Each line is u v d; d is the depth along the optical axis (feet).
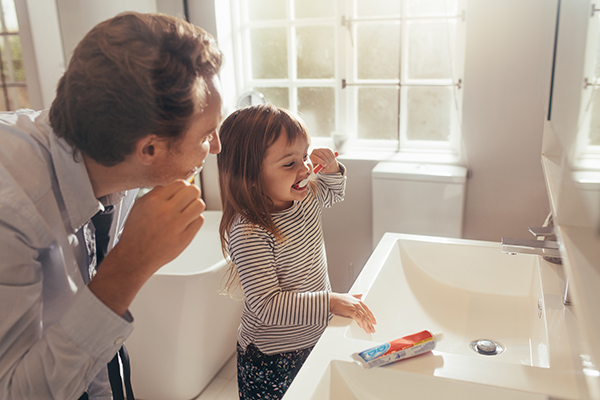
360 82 8.12
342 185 4.85
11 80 6.38
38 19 6.22
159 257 2.12
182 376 6.31
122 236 2.14
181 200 2.10
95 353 2.18
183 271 8.75
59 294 2.55
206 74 2.28
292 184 3.91
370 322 3.47
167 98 2.10
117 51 2.05
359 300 3.58
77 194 2.47
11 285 2.05
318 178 4.82
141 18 2.17
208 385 6.77
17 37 6.27
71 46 6.45
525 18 6.44
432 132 7.93
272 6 8.37
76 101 2.13
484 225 7.35
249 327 4.17
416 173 6.85
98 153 2.25
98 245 3.21
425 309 4.55
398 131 7.96
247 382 4.32
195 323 6.22
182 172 2.48
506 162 7.01
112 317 2.13
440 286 4.91
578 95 2.30
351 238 8.18
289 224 4.06
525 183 7.00
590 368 1.99
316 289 4.28
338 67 8.18
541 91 4.08
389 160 7.63
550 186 3.64
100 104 2.09
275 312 3.59
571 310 3.44
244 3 8.48
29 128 2.43
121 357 3.55
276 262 3.99
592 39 2.04
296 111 8.71
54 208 2.41
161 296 5.96
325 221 8.23
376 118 8.23
